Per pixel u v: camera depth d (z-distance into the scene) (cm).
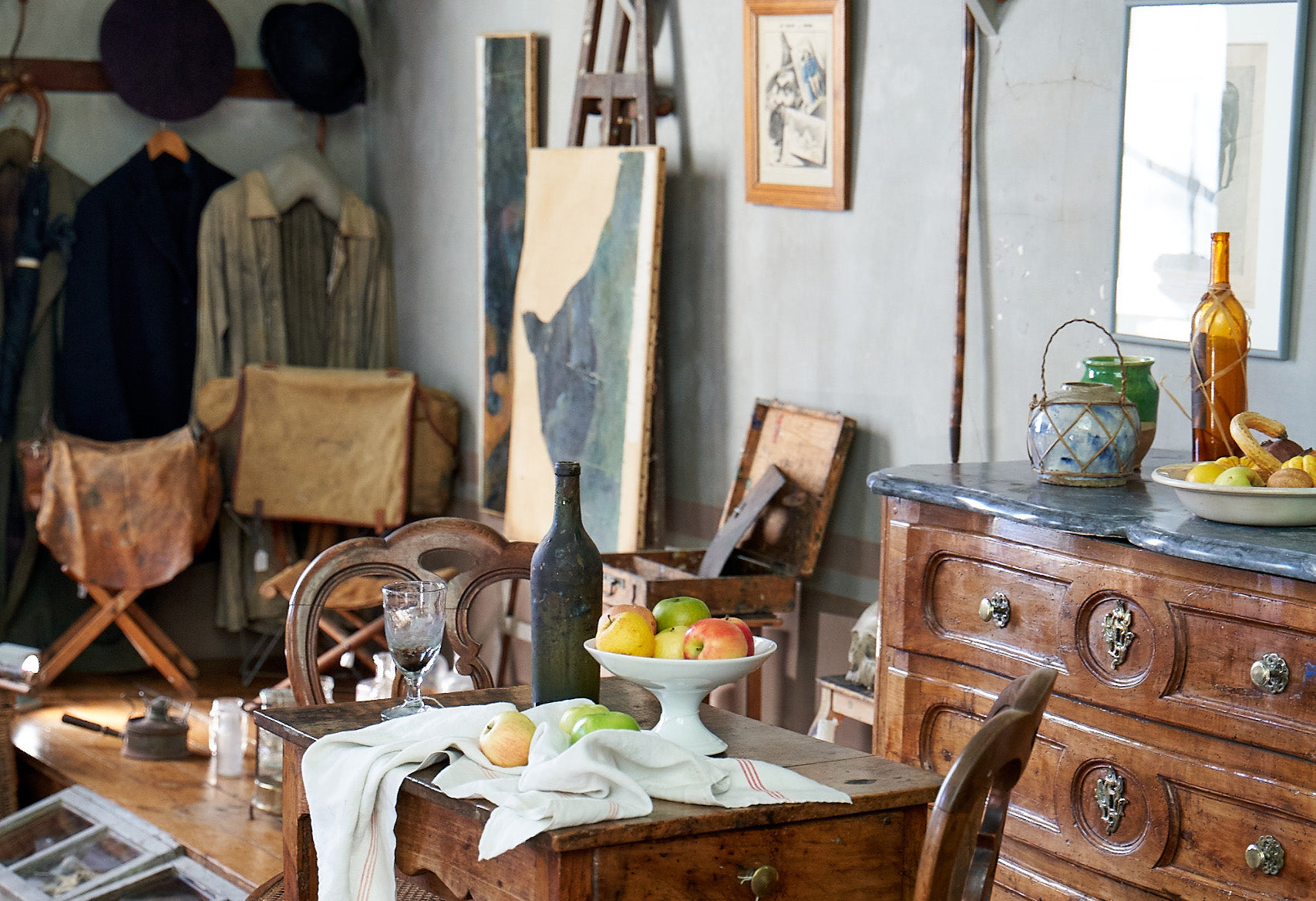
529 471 469
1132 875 217
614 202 432
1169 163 288
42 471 523
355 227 596
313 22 601
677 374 441
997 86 327
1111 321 302
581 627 199
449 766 174
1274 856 196
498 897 163
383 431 553
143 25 578
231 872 374
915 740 261
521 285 475
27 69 572
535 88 500
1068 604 227
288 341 593
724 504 423
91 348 567
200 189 589
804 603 390
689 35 428
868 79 363
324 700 248
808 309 388
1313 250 262
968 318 340
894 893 173
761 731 199
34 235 559
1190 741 208
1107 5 301
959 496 247
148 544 525
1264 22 268
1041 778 235
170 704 530
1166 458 280
